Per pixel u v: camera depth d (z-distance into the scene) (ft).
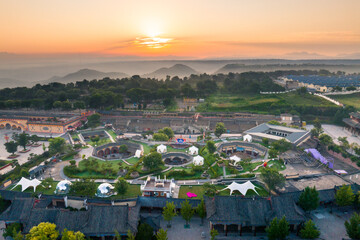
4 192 312.29
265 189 323.37
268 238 231.50
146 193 309.63
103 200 292.40
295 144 475.72
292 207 254.68
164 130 587.68
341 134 624.59
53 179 374.02
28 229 240.94
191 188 331.16
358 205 287.07
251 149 499.92
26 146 579.89
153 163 385.91
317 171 387.55
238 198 261.24
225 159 430.61
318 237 241.35
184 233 254.88
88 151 499.10
